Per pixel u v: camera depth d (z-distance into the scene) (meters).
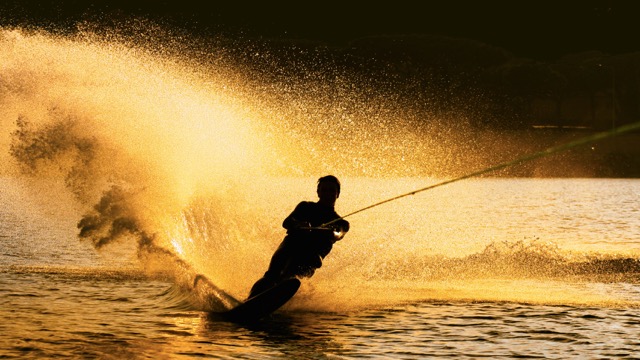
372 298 11.56
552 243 20.47
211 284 11.34
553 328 9.45
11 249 17.80
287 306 10.73
